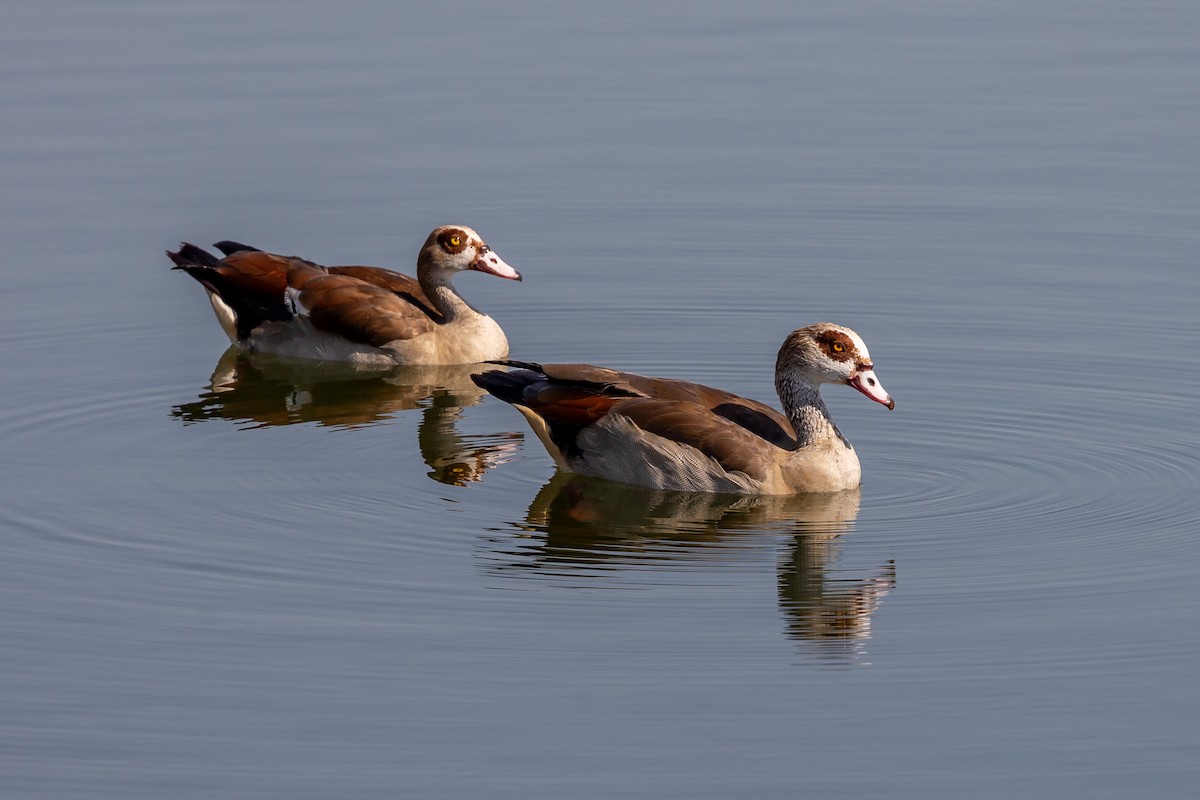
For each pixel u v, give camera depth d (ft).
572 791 39.68
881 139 94.32
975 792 39.55
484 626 47.60
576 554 52.42
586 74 103.81
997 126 95.55
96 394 67.97
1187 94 99.09
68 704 43.55
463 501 56.80
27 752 41.42
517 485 58.39
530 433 64.64
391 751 41.45
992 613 48.06
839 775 40.29
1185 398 64.39
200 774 40.55
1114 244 80.43
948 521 54.60
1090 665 45.14
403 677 44.83
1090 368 67.62
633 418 57.62
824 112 98.02
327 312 74.84
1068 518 54.49
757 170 90.99
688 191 88.74
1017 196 86.63
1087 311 73.36
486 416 66.95
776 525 54.65
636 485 57.98
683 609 48.67
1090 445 60.59
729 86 101.86
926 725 42.47
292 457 61.11
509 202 87.66
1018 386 66.18
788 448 57.72
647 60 106.11
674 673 45.09
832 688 44.19
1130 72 102.73
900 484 57.93
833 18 113.91
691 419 57.21
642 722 42.68
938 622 47.62
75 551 52.39
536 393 59.41
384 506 56.24
